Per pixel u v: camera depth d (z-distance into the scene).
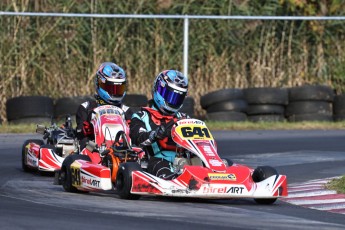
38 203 27.98
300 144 52.16
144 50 67.00
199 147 29.55
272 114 64.88
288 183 36.38
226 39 68.88
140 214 25.38
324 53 71.06
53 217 24.27
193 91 68.06
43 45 64.88
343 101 65.38
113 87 37.09
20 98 59.62
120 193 29.42
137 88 66.69
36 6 65.94
